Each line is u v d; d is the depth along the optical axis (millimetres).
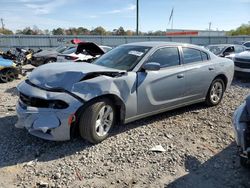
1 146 4398
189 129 5266
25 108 4270
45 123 4074
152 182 3562
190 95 5902
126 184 3506
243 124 3514
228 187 3498
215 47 14234
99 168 3844
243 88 9211
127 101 4699
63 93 4137
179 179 3641
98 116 4395
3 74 10383
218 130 5270
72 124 4246
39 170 3771
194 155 4270
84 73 4332
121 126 5230
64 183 3496
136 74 4863
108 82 4438
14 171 3740
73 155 4156
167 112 6148
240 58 10180
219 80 6586
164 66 5375
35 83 4375
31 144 4473
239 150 3686
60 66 4773
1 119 5582
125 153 4250
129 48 5551
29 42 31094
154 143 4609
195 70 5867
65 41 31828
